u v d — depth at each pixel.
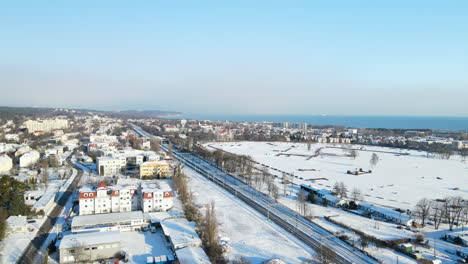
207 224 160.75
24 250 145.62
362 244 152.50
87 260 138.62
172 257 137.00
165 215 186.88
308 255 144.00
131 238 161.75
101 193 199.38
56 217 189.50
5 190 198.00
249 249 149.50
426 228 185.12
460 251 149.25
